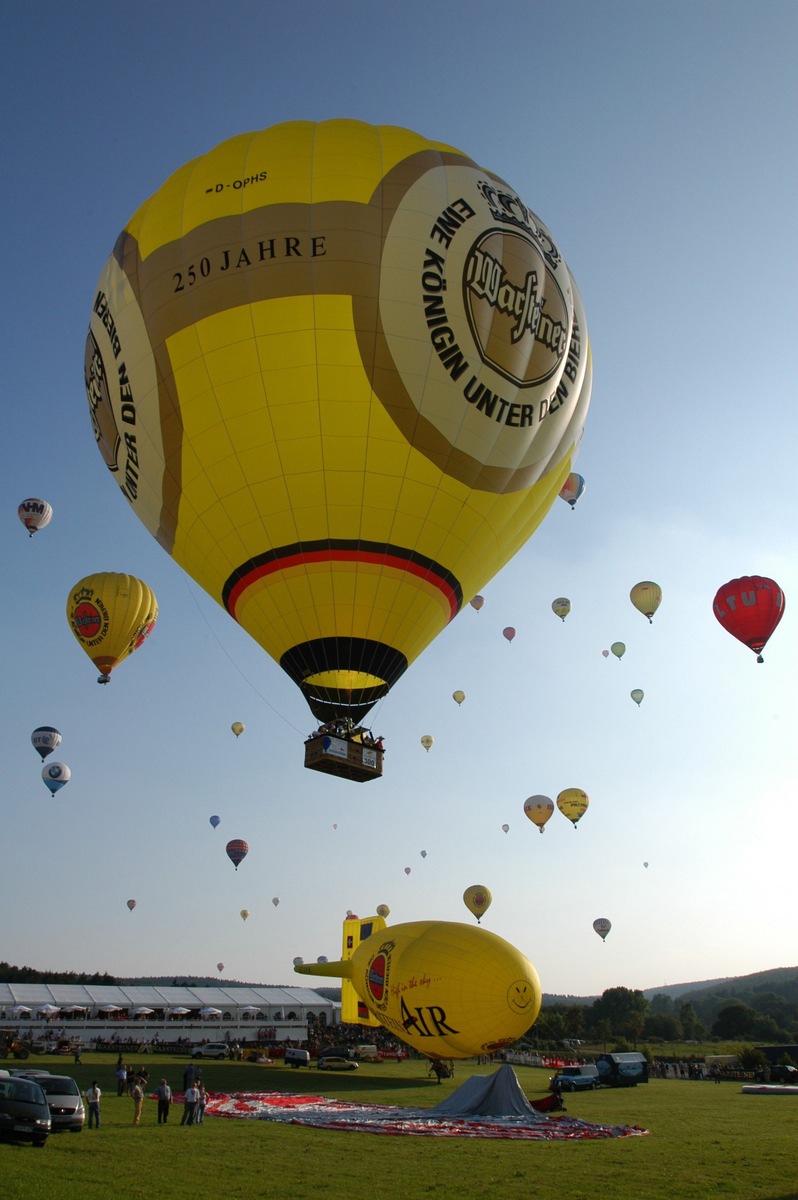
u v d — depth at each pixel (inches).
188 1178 513.7
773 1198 477.4
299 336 869.2
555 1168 577.3
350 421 879.7
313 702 986.7
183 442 924.0
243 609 978.1
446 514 936.3
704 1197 481.4
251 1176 527.8
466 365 903.7
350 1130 749.9
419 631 977.5
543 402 976.9
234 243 893.8
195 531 966.4
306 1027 2429.9
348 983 1357.0
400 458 898.1
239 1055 1750.7
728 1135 757.9
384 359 872.9
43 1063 1473.9
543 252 987.3
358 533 911.0
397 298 877.2
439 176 936.9
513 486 995.9
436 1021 962.7
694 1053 2886.3
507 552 1066.7
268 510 910.4
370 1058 1815.9
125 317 954.7
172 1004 2361.0
